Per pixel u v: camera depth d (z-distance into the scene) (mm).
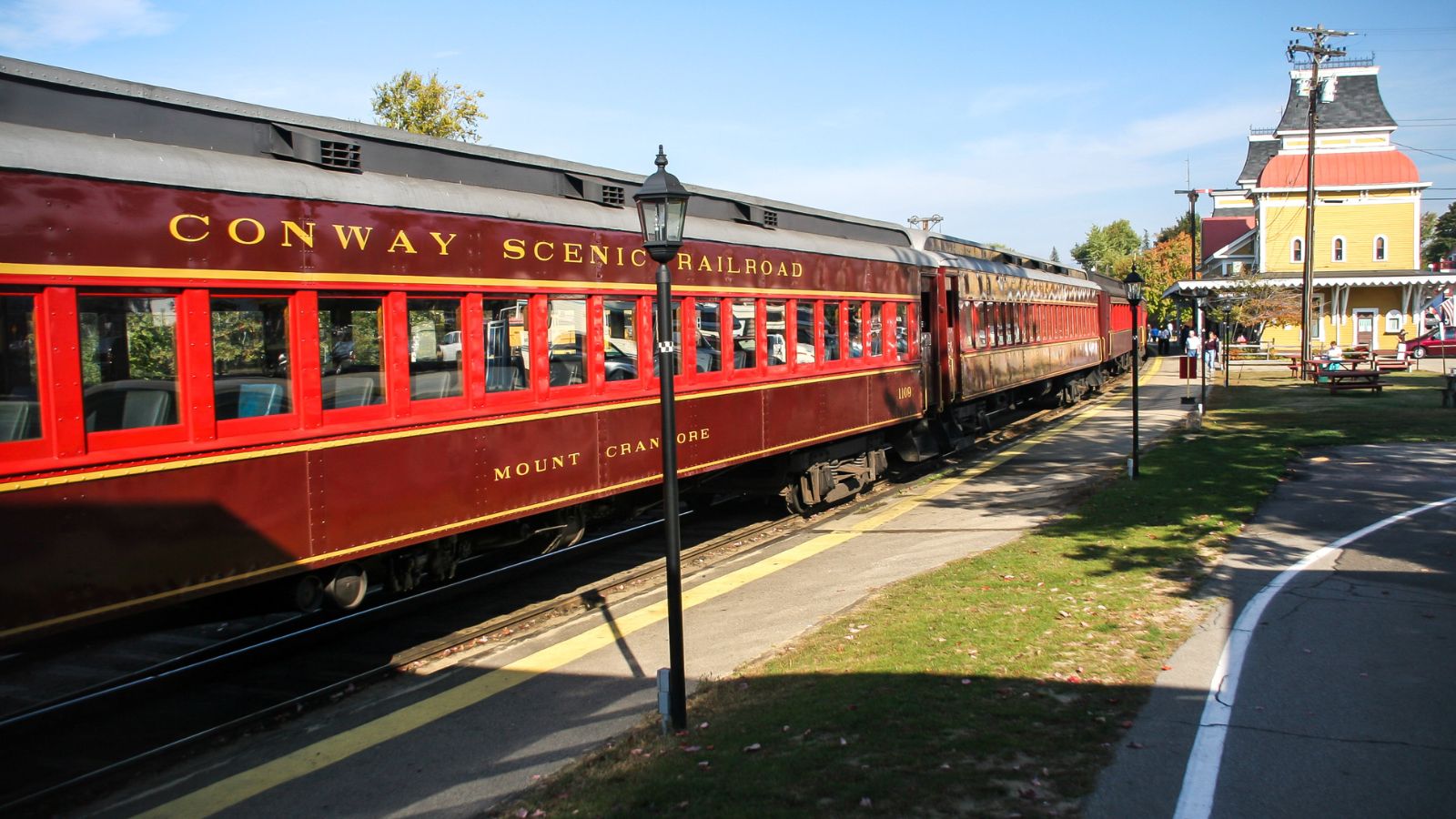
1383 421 18672
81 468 4660
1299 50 35125
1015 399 21578
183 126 5480
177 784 5102
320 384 5762
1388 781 4297
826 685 5684
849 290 11914
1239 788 4242
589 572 9516
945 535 10258
